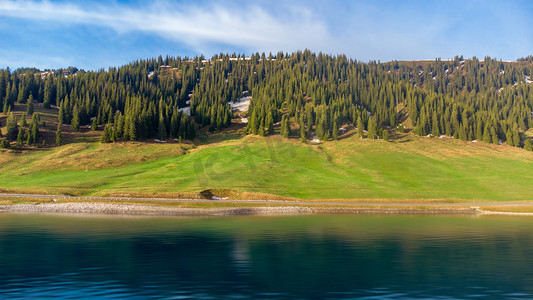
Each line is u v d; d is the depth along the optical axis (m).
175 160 124.44
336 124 163.00
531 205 77.56
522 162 131.25
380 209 73.75
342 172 113.62
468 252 35.88
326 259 32.53
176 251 35.75
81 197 78.62
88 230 48.69
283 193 87.44
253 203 77.19
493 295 22.98
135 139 148.12
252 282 25.41
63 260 31.72
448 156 139.25
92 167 111.25
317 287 24.34
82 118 170.25
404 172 115.12
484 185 100.25
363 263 31.09
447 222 58.88
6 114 163.88
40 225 52.91
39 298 22.11
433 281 25.83
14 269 28.66
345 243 40.41
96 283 25.14
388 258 33.03
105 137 141.25
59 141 136.75
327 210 72.94
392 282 25.53
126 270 28.52
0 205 72.31
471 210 74.00
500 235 46.25
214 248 37.31
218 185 90.62
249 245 39.09
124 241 40.97
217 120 179.38
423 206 76.44
